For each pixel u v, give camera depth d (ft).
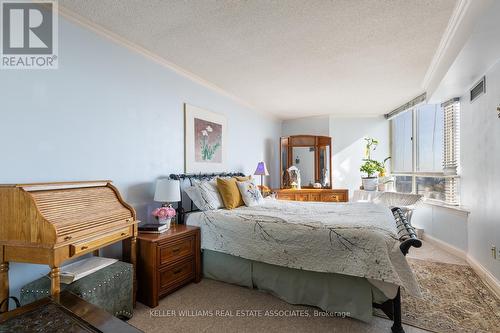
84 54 6.79
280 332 5.81
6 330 3.19
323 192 15.88
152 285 6.82
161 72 9.16
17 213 4.84
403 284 5.51
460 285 8.12
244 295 7.52
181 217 9.65
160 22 6.72
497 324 6.07
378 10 6.08
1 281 4.91
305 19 6.48
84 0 5.84
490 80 8.13
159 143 9.11
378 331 5.85
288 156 17.31
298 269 7.02
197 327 5.99
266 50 8.25
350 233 6.27
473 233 9.68
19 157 5.56
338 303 6.44
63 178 6.32
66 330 3.20
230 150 13.32
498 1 4.97
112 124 7.51
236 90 12.39
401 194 13.51
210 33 7.25
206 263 8.68
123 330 3.22
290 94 13.04
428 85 11.37
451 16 6.35
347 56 8.63
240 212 8.77
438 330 5.86
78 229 5.15
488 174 8.43
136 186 8.23
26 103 5.70
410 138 15.03
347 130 17.48
